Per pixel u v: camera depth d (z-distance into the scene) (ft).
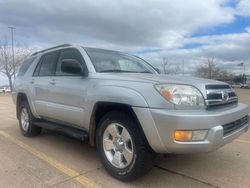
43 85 17.52
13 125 25.53
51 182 12.10
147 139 11.05
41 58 19.40
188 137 10.37
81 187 11.61
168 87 10.93
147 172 11.97
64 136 20.34
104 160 12.89
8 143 18.52
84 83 14.08
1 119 29.53
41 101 17.80
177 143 10.41
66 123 15.98
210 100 11.34
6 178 12.52
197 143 10.43
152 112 10.78
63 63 14.51
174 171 13.25
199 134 10.51
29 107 19.53
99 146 13.19
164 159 14.87
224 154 15.88
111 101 12.23
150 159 11.51
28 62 21.57
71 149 16.97
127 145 11.96
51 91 16.62
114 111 12.44
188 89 11.03
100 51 16.22
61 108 15.62
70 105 14.97
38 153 16.19
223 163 14.38
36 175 12.87
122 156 12.26
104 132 12.97
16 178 12.51
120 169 12.12
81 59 15.12
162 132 10.61
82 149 16.97
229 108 12.43
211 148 10.68
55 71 16.99
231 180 12.28
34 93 18.65
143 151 11.36
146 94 11.13
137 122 11.51
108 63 15.26
